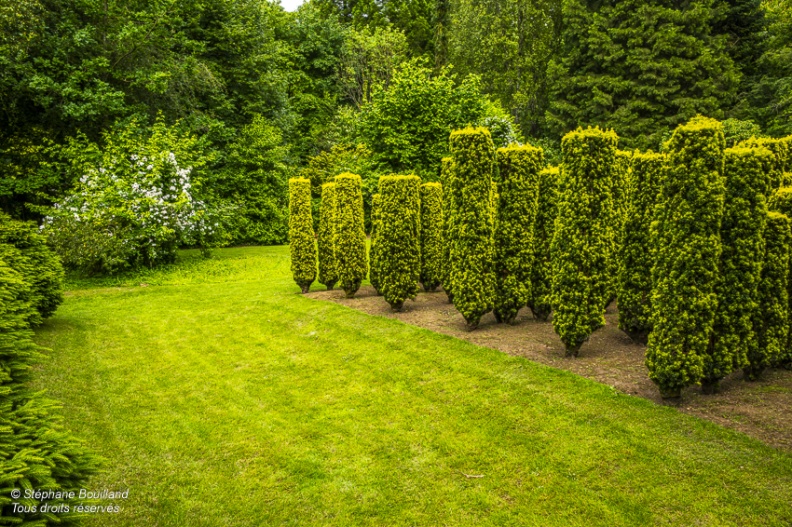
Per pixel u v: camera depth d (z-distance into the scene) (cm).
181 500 391
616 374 528
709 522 318
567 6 2927
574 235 566
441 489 389
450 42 3431
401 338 714
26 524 213
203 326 930
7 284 432
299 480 416
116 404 584
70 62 1525
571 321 568
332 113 3422
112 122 1611
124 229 1376
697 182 446
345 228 980
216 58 2303
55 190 1606
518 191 709
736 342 473
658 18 2652
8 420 252
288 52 3319
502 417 477
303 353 738
